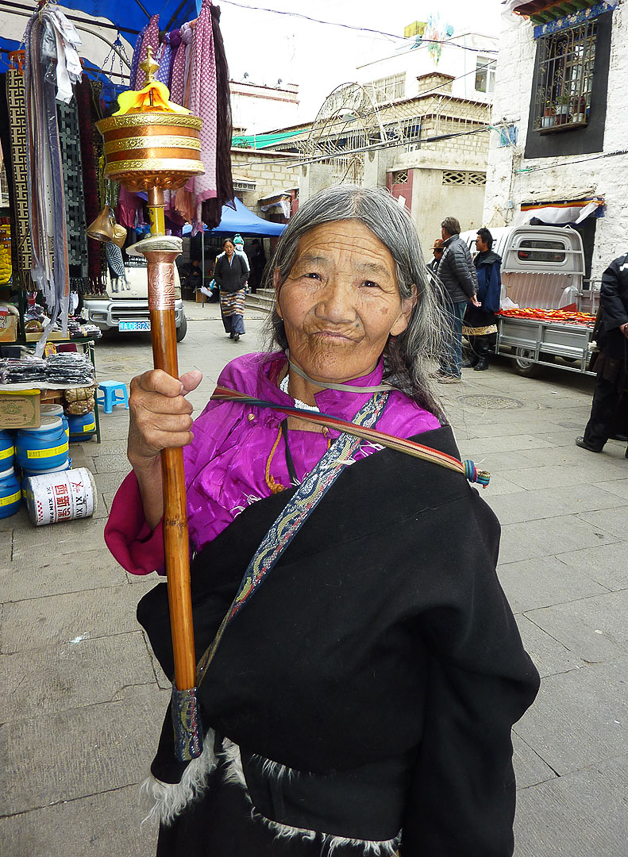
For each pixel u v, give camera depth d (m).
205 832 1.03
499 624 0.89
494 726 0.91
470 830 0.93
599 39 9.20
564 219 9.47
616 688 2.53
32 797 1.96
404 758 1.01
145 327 10.38
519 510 4.23
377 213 0.91
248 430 1.00
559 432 6.12
